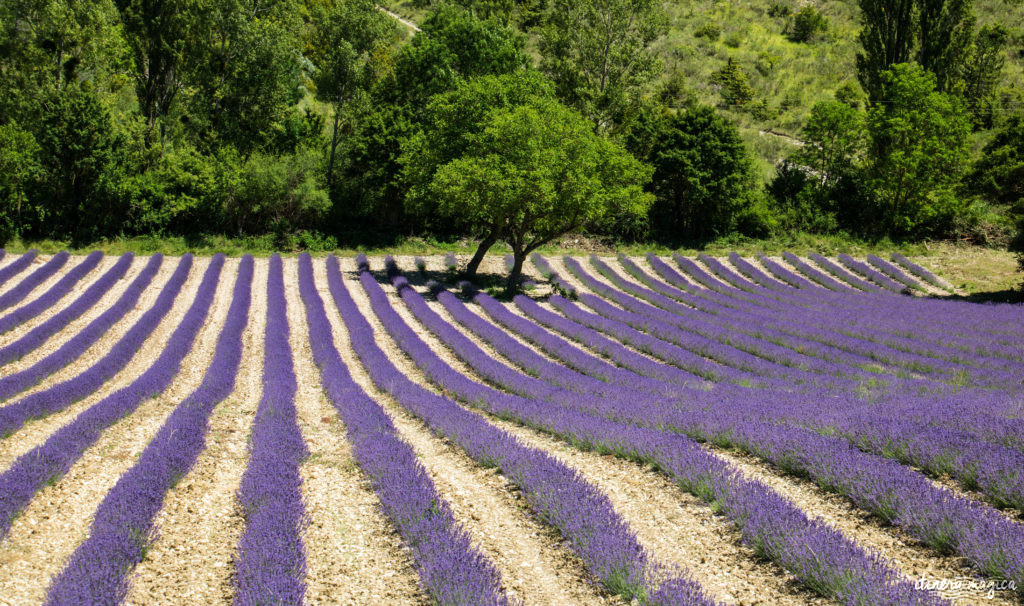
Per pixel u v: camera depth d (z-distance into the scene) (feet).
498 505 28.78
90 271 97.35
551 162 90.17
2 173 104.78
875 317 81.61
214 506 29.89
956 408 33.45
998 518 21.34
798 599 19.66
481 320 77.87
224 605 21.67
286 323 76.28
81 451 35.78
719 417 35.78
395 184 123.24
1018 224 109.60
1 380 50.21
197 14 131.64
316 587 22.35
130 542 24.25
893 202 136.15
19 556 25.09
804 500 26.35
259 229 125.18
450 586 20.38
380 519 27.89
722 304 91.40
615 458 33.40
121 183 112.68
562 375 54.75
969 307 88.07
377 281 103.24
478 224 135.54
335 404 47.67
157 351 65.51
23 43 120.88
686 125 135.74
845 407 37.63
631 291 101.55
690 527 25.12
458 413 41.78
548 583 21.99
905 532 22.86
